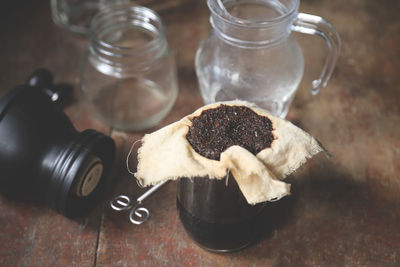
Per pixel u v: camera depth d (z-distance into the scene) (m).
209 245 0.49
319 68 0.69
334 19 0.75
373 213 0.54
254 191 0.41
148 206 0.55
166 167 0.41
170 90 0.65
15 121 0.52
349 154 0.59
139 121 0.62
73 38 0.73
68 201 0.52
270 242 0.52
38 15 0.76
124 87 0.66
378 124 0.62
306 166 0.58
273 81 0.55
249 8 0.55
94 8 0.77
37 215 0.54
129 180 0.57
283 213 0.54
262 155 0.42
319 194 0.55
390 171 0.58
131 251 0.51
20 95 0.53
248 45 0.53
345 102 0.65
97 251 0.51
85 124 0.63
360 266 0.50
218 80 0.56
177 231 0.53
